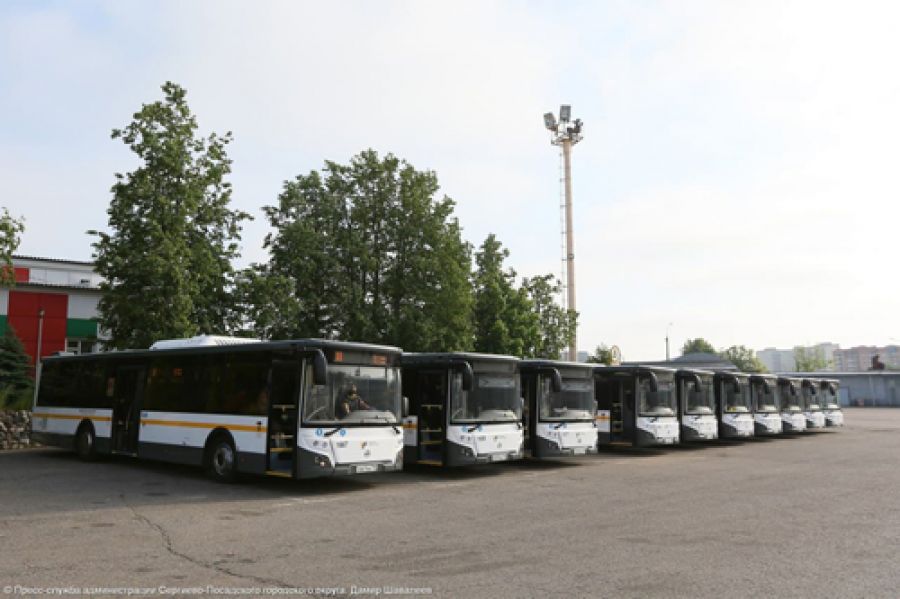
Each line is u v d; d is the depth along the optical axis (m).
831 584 6.89
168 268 22.25
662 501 12.48
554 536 9.28
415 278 30.19
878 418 51.31
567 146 48.59
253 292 25.84
